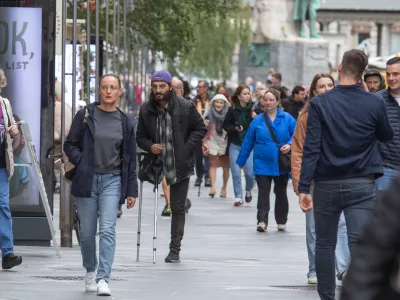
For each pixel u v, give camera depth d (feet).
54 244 87.45
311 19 419.33
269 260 88.38
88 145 65.92
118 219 125.49
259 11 418.92
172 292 68.44
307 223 73.15
